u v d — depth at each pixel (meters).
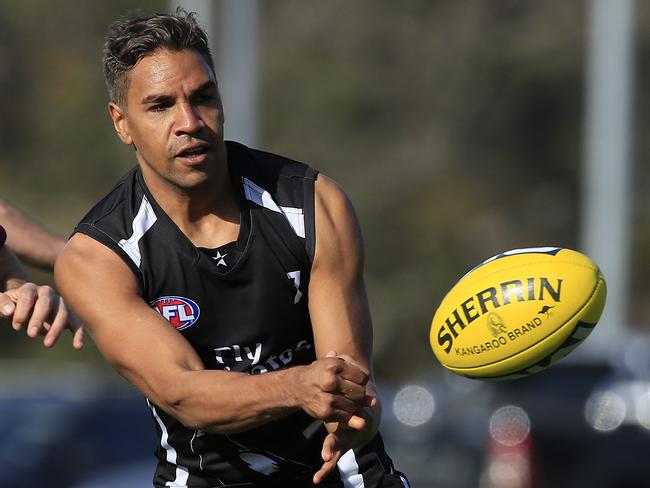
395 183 124.06
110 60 18.27
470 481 51.16
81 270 18.14
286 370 16.70
